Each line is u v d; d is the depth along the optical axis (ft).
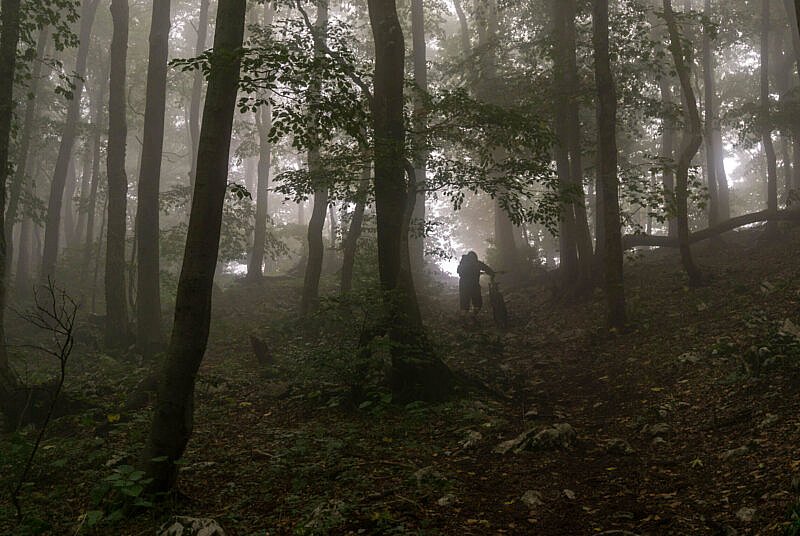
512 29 71.31
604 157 45.16
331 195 41.06
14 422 29.32
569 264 58.23
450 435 25.11
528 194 37.78
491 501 17.85
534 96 56.75
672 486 18.03
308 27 46.03
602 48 45.88
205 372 38.68
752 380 25.58
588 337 43.39
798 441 18.60
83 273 77.36
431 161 38.29
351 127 22.53
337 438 24.43
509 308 61.05
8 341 51.60
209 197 18.84
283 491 19.06
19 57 39.19
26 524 15.83
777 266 49.06
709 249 64.49
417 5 73.26
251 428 27.63
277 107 21.68
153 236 48.60
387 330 30.89
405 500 17.44
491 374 35.96
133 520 17.17
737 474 17.80
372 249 59.41
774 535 13.32
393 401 29.63
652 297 49.73
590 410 28.73
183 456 23.32
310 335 47.70
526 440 22.79
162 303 66.13
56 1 39.24
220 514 17.33
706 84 74.59
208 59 19.31
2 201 33.04
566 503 17.47
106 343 48.67
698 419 23.98
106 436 26.91
